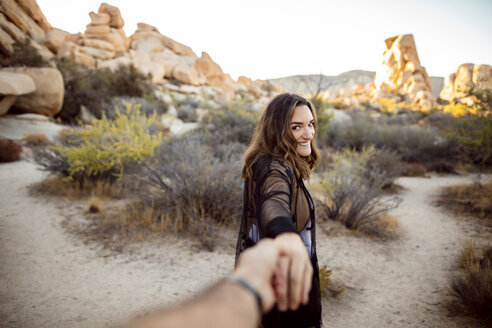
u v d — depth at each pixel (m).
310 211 1.13
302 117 1.13
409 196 7.81
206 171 5.16
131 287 3.26
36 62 17.83
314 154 1.32
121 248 4.13
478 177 7.95
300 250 0.44
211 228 4.66
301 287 0.39
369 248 4.55
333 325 2.74
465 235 5.04
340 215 5.52
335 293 3.27
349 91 54.12
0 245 4.09
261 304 0.28
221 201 5.00
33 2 31.59
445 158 11.84
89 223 4.93
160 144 6.43
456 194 7.55
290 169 1.02
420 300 3.16
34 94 15.45
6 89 13.46
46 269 3.55
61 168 6.89
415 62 47.38
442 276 3.70
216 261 3.89
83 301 2.97
